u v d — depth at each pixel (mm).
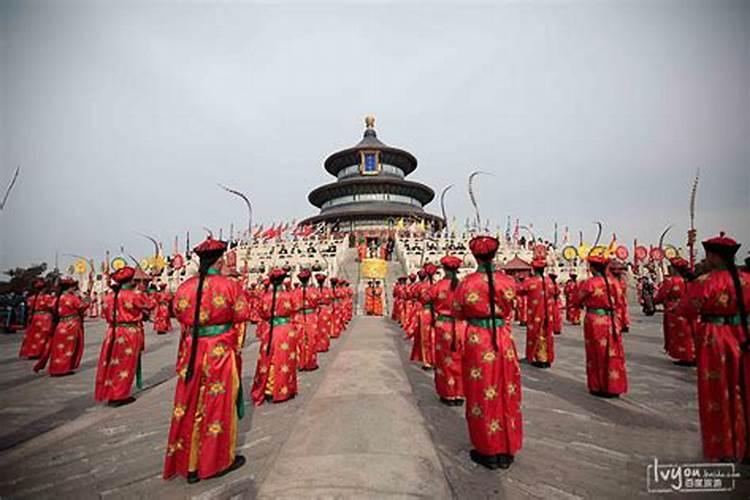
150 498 4059
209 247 4719
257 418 6555
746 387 4590
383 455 4789
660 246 24734
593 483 4211
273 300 7602
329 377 9242
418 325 10156
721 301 4754
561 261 36031
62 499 4074
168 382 9578
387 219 62375
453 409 6766
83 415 6977
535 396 7633
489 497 3904
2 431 6133
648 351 12609
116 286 7797
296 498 3848
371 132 77688
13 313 22250
